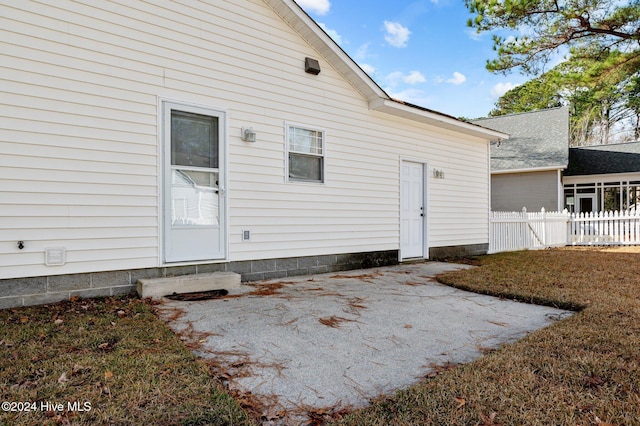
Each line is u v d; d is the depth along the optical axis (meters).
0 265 3.73
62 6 4.06
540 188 16.50
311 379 2.37
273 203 5.73
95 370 2.35
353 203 6.83
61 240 4.05
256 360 2.64
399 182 7.66
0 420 1.79
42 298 3.94
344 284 5.32
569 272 6.35
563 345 2.87
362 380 2.37
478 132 9.08
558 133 17.77
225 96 5.23
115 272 4.38
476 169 9.58
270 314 3.71
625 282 5.42
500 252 10.24
